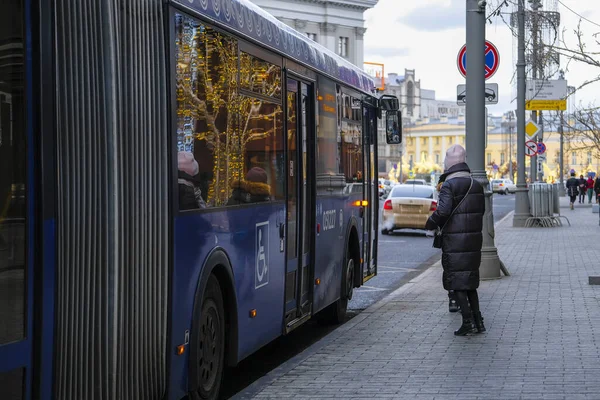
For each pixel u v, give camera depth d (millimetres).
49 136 5383
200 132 7961
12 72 5121
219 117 8477
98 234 6012
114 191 6207
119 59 6348
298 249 11383
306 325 14508
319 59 12617
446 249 12070
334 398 8711
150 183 6875
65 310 5555
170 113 7250
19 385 5164
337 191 13633
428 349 11227
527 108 37219
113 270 6191
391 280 21141
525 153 41562
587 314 13961
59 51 5547
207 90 8156
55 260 5426
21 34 5199
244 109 9250
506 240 31422
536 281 18609
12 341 5086
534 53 23484
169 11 7273
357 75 15469
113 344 6215
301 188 11461
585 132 38875
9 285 5070
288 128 10992
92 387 5949
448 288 12125
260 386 9266
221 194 8500
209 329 8320
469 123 18766
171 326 7273
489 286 17781
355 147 15164
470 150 18875
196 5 7906
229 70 8789
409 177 186375
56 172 5434
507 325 12977
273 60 10391
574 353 10781
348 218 14469
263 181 9898
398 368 10102
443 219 12016
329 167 13094
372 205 16766
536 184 40250
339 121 13852
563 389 8883
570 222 43781
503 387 9023
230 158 8781
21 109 5184
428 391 8922
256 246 9617
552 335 12094
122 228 6336
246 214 9266
